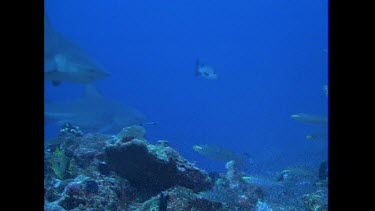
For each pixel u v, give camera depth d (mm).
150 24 99188
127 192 7047
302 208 7160
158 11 97750
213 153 8219
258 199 7789
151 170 7117
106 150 7328
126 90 98625
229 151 8320
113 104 13969
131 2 95188
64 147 9102
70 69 6887
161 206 6160
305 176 9266
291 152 13586
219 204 6750
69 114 12805
